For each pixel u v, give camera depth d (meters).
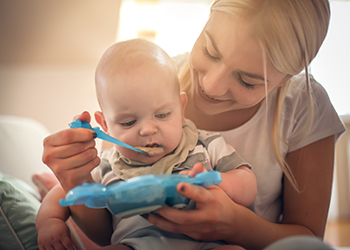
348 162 2.42
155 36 1.72
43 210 0.79
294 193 0.94
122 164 0.81
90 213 0.82
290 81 0.92
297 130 0.96
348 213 2.43
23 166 1.33
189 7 1.65
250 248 0.76
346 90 1.67
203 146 0.87
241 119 0.96
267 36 0.74
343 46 1.56
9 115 1.86
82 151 0.68
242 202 0.78
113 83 0.73
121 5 1.66
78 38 1.78
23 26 1.73
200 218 0.60
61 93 1.88
